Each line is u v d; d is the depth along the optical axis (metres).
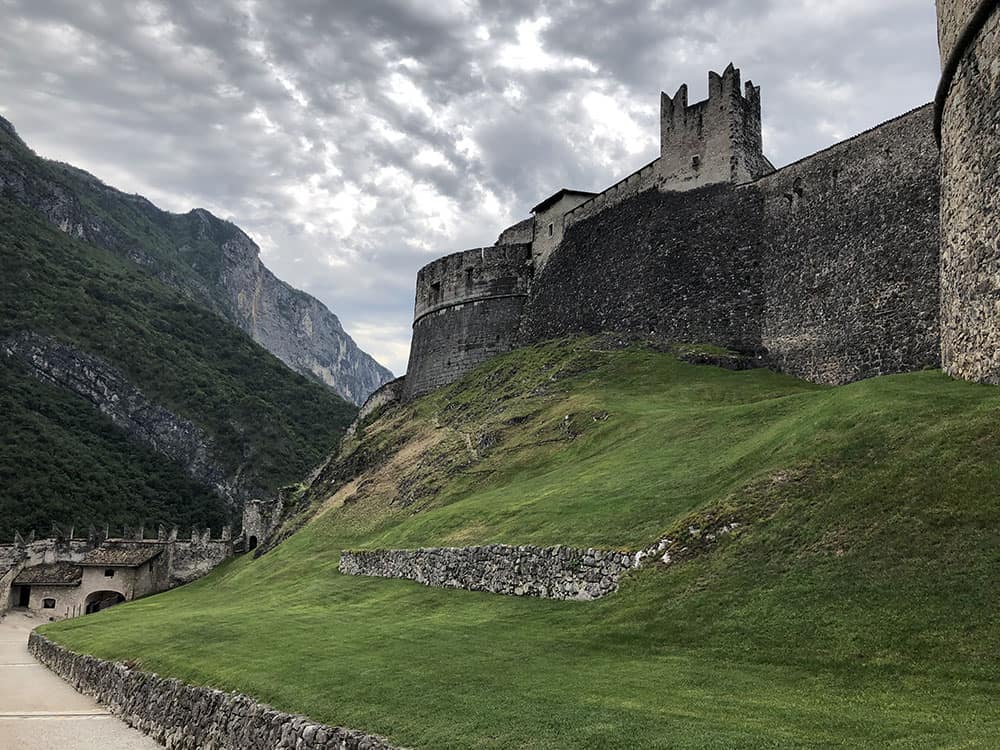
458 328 78.25
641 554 21.12
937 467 18.20
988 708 11.80
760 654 15.47
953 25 25.84
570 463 37.72
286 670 19.77
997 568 14.88
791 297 47.53
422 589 29.42
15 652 47.94
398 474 54.88
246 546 85.69
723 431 31.05
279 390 193.50
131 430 152.88
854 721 11.88
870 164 43.66
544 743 12.39
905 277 40.25
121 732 23.20
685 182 57.12
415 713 14.81
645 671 15.70
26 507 109.12
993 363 22.48
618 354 53.94
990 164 23.02
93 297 180.00
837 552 17.39
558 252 71.00
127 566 79.62
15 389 140.62
